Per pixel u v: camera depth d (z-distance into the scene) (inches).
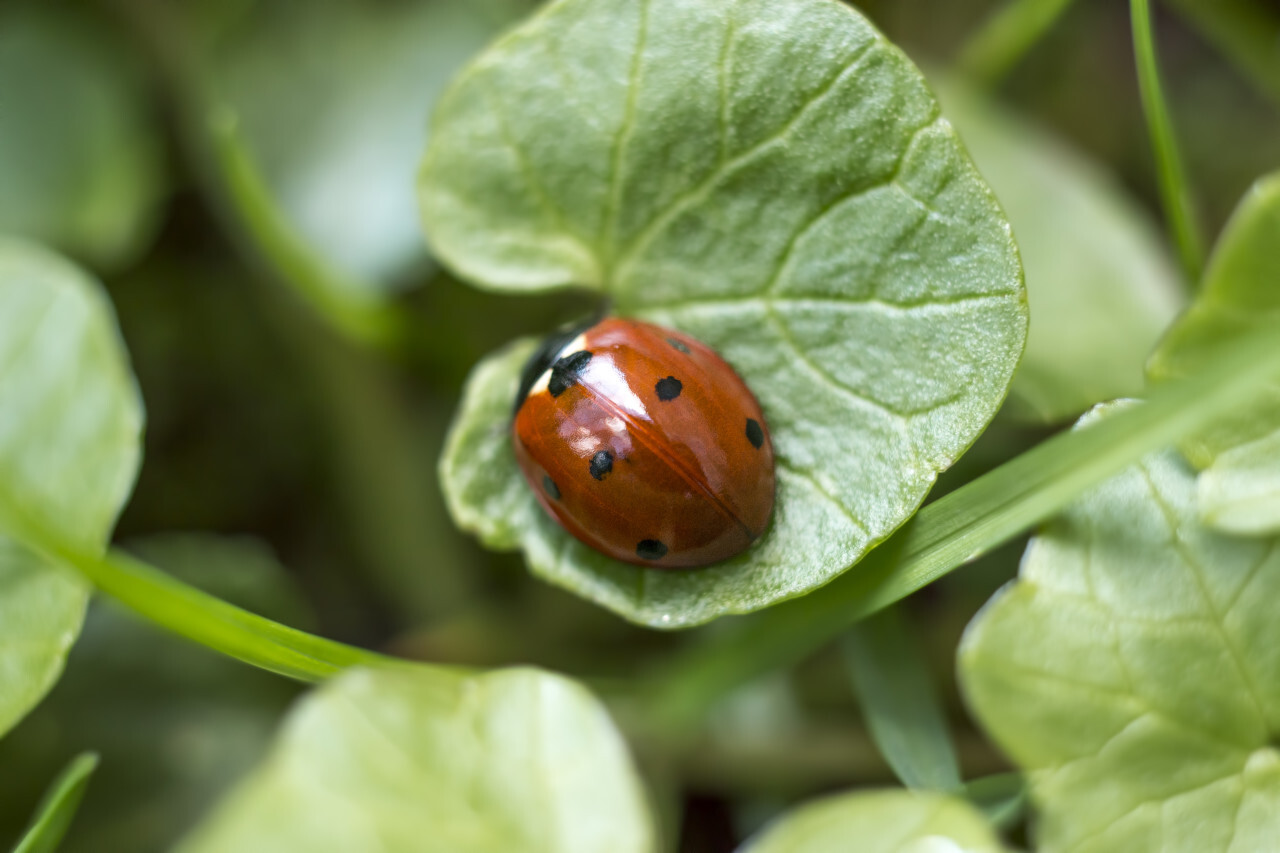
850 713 3.5
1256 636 3.1
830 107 3.1
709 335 3.2
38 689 3.2
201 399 3.8
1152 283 3.6
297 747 3.0
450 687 3.1
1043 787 3.1
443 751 3.0
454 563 3.7
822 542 3.1
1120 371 3.5
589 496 3.1
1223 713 3.1
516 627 3.7
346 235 3.8
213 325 3.8
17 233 3.8
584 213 3.2
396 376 3.8
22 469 3.3
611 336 3.1
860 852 3.0
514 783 3.0
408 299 3.8
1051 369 3.4
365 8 3.9
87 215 3.8
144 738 3.5
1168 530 3.1
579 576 3.2
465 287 3.8
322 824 3.0
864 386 3.1
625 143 3.2
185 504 3.8
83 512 3.3
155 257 3.9
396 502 3.8
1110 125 3.9
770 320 3.2
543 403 3.1
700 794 3.5
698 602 3.1
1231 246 3.1
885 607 3.2
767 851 3.0
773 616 3.3
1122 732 3.1
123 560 3.2
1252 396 3.1
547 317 3.8
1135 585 3.1
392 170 3.8
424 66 3.9
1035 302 3.5
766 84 3.1
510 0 3.9
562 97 3.2
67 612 3.2
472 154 3.3
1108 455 3.1
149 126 3.9
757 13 3.1
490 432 3.3
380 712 3.0
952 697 3.5
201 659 3.6
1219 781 3.1
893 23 3.9
